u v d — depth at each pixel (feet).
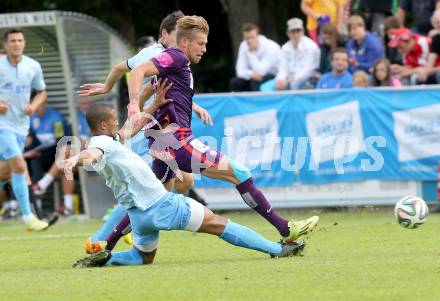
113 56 140.87
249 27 137.69
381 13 144.46
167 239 91.66
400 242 81.92
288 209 121.39
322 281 58.39
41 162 135.54
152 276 62.34
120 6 186.50
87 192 131.13
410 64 132.98
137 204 67.41
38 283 61.11
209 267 66.28
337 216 114.83
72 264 73.05
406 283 57.11
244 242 69.82
